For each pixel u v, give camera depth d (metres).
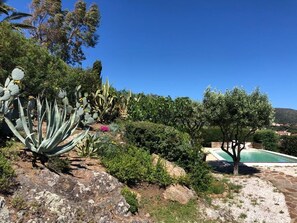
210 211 8.55
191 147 10.83
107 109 14.38
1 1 21.55
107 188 7.21
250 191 10.73
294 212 9.20
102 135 10.62
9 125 6.83
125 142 10.83
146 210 7.59
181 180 9.16
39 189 5.80
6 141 7.24
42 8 41.81
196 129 15.72
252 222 8.42
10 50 10.18
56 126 7.04
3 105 7.09
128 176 8.18
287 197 10.39
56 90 11.32
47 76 11.41
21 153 6.86
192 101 15.06
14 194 5.46
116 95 15.80
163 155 10.55
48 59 12.30
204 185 10.11
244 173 13.79
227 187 10.95
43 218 5.38
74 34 45.00
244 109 12.40
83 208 6.17
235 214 8.81
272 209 9.32
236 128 13.54
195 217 8.02
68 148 7.16
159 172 8.95
